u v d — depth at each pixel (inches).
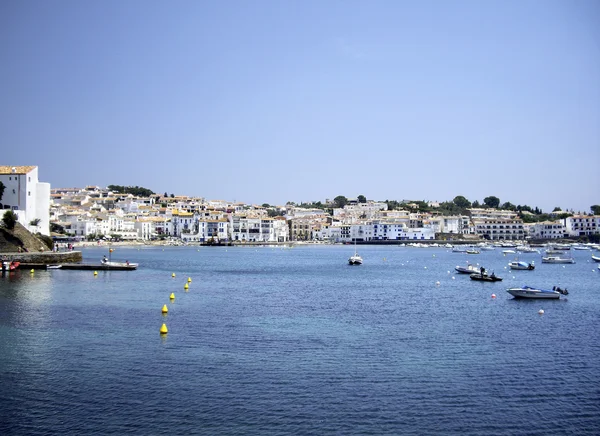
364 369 1958.7
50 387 1750.7
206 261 7800.2
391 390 1756.9
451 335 2508.6
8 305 3191.4
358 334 2506.2
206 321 2773.1
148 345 2255.2
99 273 5265.8
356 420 1539.1
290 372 1915.6
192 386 1769.2
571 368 1994.3
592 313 3152.1
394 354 2159.2
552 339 2444.6
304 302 3513.8
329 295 3900.1
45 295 3629.4
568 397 1715.1
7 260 5610.2
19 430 1459.2
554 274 6146.7
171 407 1605.6
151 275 5196.9
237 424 1504.7
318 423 1517.0
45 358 2049.7
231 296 3767.2
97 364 1982.0
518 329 2664.9
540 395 1729.8
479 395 1723.7
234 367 1963.6
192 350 2183.8
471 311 3201.3
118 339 2351.1
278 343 2313.0
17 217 6122.1
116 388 1745.8
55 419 1524.4
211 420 1525.6
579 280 5383.9
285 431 1469.0
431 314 3080.7
